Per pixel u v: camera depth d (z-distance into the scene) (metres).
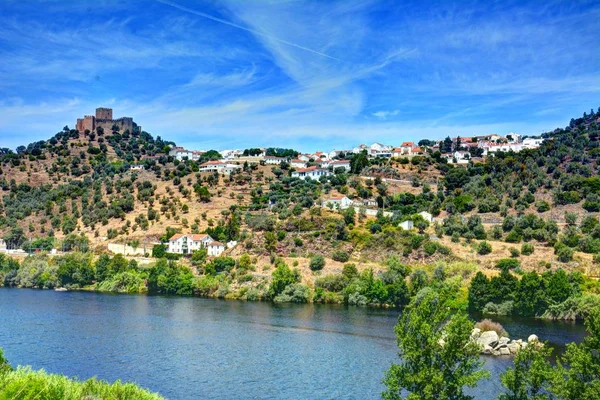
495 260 188.12
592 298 149.25
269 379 100.50
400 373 69.19
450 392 65.94
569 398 62.72
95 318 153.12
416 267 190.50
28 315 156.00
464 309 161.25
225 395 92.31
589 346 66.25
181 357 114.31
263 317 157.62
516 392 65.00
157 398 69.62
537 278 158.12
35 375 63.28
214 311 167.00
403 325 71.44
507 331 136.38
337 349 121.69
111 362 110.38
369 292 179.50
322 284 188.88
